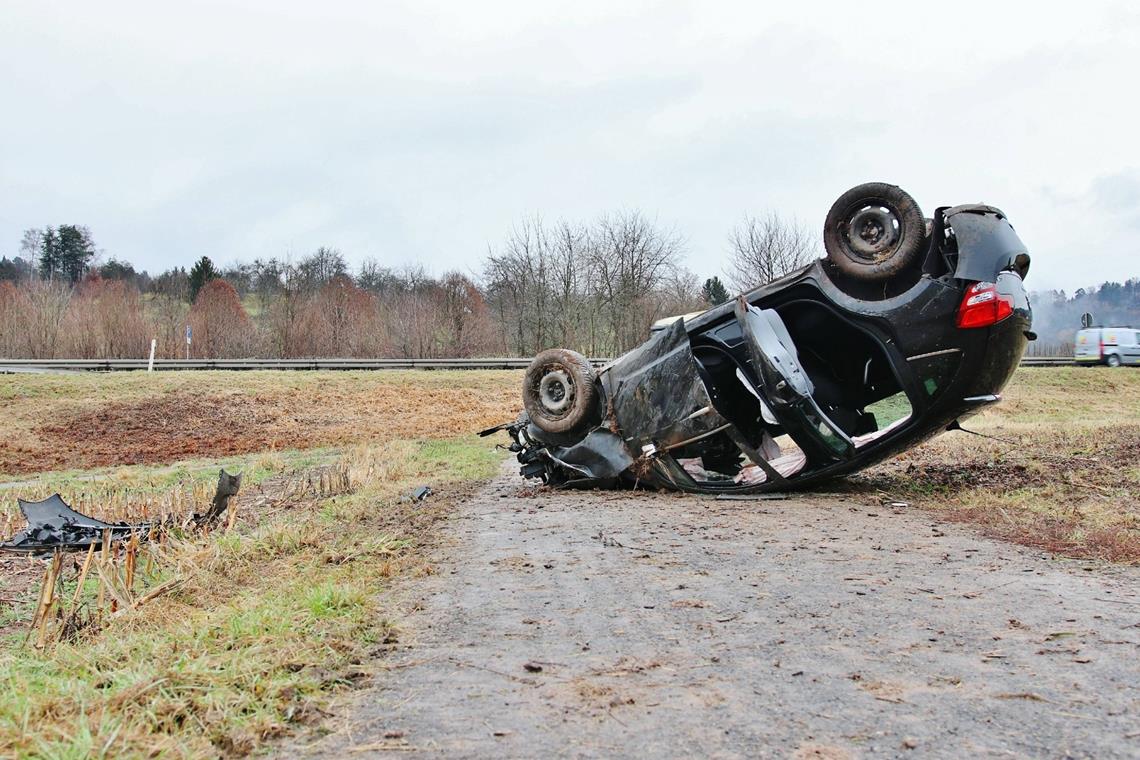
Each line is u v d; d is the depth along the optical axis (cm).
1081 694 389
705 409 1044
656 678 426
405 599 606
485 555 758
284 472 1828
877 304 945
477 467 1636
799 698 393
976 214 916
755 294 1036
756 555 717
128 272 12194
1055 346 5716
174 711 380
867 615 529
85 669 479
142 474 1955
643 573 664
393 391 3622
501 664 454
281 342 5234
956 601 556
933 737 346
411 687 421
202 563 775
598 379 1155
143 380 3422
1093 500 896
